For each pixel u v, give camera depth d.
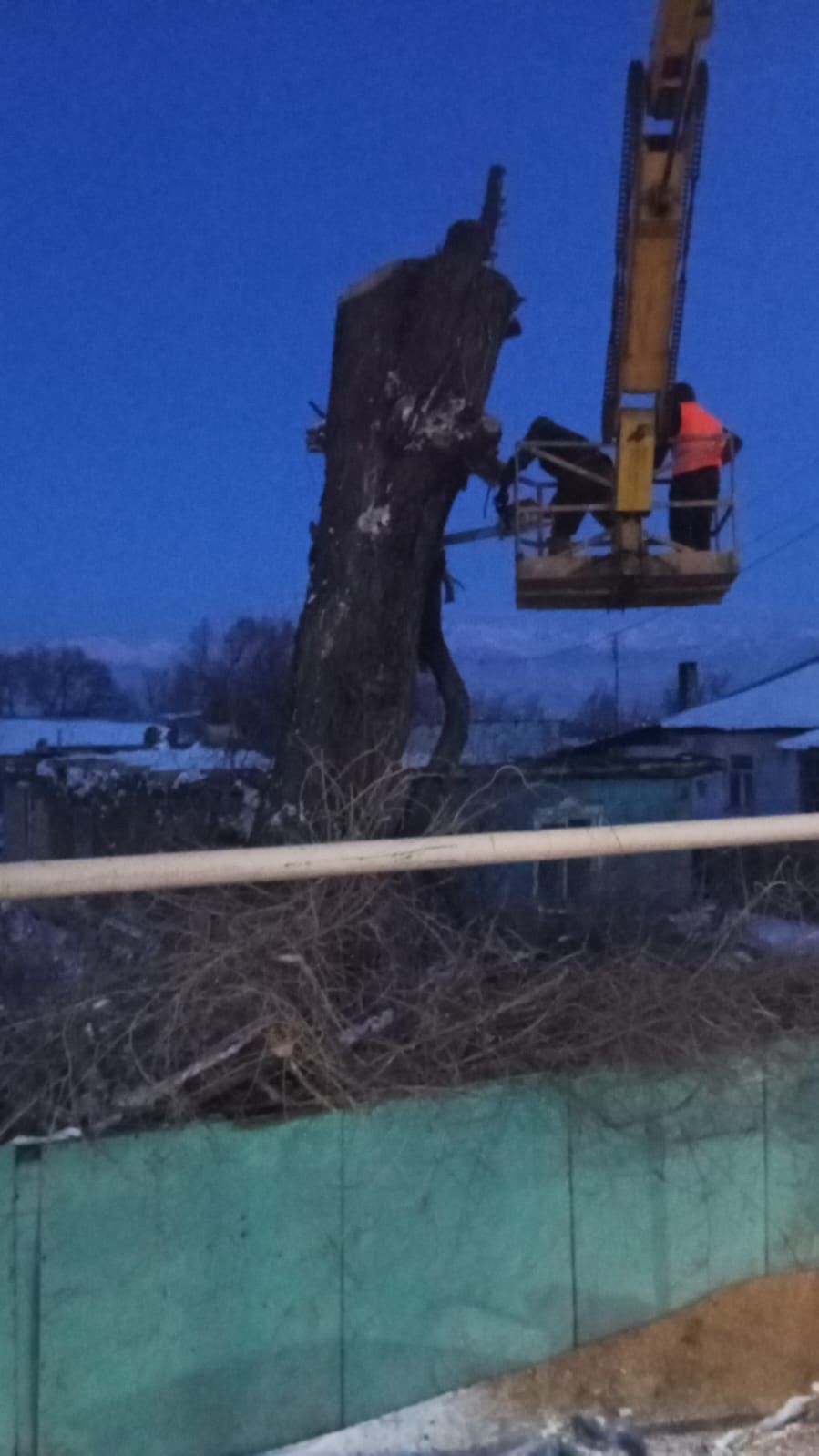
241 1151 4.10
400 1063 4.42
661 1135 4.72
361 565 6.99
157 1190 3.99
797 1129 4.96
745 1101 4.88
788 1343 4.68
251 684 25.77
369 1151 4.28
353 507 7.09
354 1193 4.25
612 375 7.77
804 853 5.69
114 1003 4.30
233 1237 4.08
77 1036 4.12
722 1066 4.81
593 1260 4.59
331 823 5.64
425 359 7.13
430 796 6.77
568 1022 4.72
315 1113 4.22
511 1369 4.44
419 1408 4.27
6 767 23.33
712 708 26.27
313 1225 4.18
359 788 6.43
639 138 6.87
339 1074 4.26
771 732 24.36
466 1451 4.13
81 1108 4.00
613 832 4.28
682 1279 4.72
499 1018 4.69
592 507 8.05
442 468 7.19
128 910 4.70
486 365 7.28
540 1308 4.50
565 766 14.27
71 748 26.67
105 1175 3.93
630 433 7.61
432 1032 4.48
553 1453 4.10
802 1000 5.08
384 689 6.92
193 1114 4.08
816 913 5.54
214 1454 4.01
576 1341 4.55
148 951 4.57
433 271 7.23
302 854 3.95
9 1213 3.81
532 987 4.76
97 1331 3.89
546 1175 4.54
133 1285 3.95
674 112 6.80
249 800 9.02
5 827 21.12
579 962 5.00
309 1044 4.25
